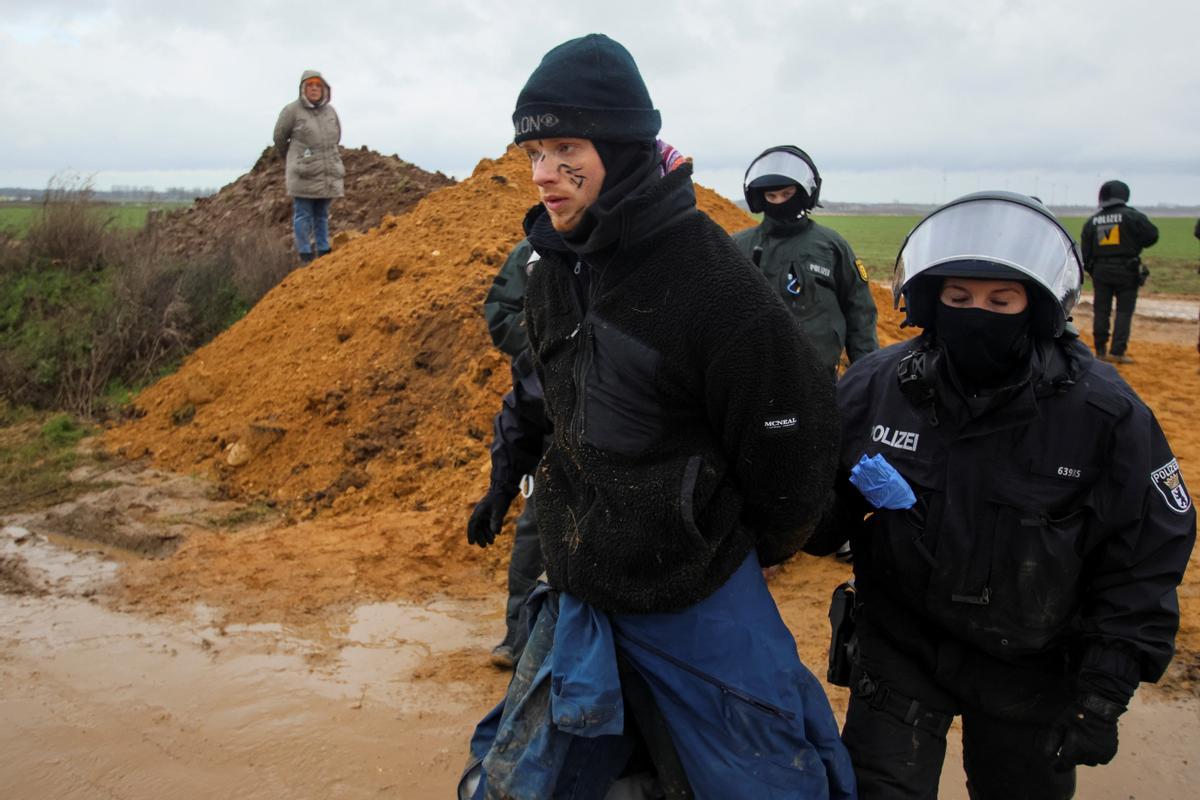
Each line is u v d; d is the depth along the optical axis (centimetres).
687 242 232
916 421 261
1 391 926
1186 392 1025
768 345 225
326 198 1162
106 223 1238
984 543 251
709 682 235
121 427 850
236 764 389
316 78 1129
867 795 262
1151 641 244
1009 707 263
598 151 232
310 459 718
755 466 233
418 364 755
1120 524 245
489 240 877
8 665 467
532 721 245
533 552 441
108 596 545
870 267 2991
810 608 511
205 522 656
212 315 1048
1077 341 260
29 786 375
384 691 443
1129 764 390
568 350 252
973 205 254
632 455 237
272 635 497
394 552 589
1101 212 1202
